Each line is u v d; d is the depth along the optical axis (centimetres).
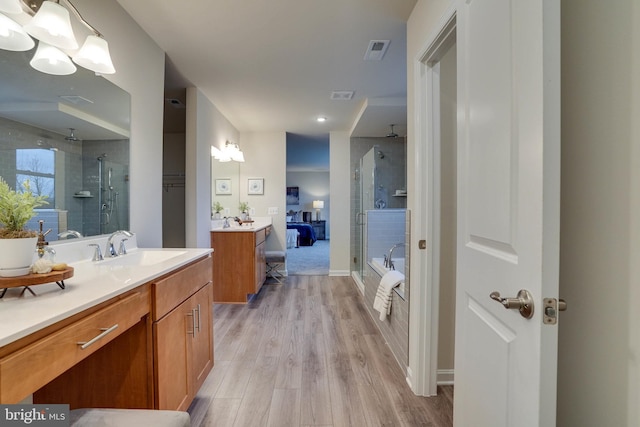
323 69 274
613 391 71
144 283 124
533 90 72
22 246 101
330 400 178
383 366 215
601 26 74
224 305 350
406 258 204
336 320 304
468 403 111
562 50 86
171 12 192
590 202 77
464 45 115
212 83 304
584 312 79
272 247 489
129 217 193
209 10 191
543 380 69
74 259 152
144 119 211
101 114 171
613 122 71
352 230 498
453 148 193
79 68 156
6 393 69
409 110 200
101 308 101
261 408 171
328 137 538
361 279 430
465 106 114
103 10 171
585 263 79
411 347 192
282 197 489
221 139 393
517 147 79
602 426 74
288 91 325
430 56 174
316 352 236
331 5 188
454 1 132
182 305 154
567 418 84
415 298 186
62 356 84
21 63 128
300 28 212
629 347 67
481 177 100
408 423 159
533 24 72
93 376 130
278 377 201
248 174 489
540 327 69
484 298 99
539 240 70
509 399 83
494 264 92
